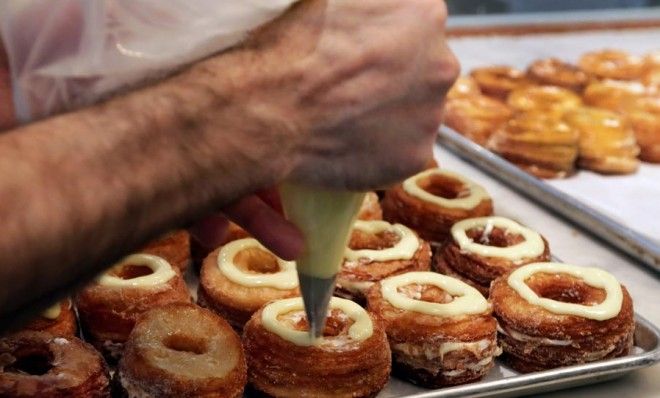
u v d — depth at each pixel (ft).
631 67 4.64
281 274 2.66
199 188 1.78
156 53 1.77
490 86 4.32
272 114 1.78
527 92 4.20
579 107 4.09
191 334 2.40
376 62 1.79
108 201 1.72
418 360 2.51
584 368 2.45
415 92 1.82
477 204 3.07
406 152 1.86
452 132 3.74
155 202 1.76
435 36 1.81
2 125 1.85
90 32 1.74
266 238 1.94
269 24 1.79
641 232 3.29
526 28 5.33
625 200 3.55
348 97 1.80
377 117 1.82
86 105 1.79
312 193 1.89
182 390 2.26
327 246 1.95
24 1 1.75
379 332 2.47
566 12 5.64
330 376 2.37
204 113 1.76
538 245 2.87
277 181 1.83
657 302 2.85
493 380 2.44
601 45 5.24
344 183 1.87
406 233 2.90
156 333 2.38
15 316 1.75
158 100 1.75
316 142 1.82
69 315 2.53
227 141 1.77
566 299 2.70
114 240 1.75
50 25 1.75
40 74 1.77
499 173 3.49
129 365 2.32
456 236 2.89
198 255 2.92
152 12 1.75
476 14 5.45
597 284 2.68
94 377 2.30
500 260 2.80
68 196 1.70
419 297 2.63
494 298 2.66
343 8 1.79
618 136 3.78
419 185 3.15
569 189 3.61
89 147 1.72
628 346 2.59
